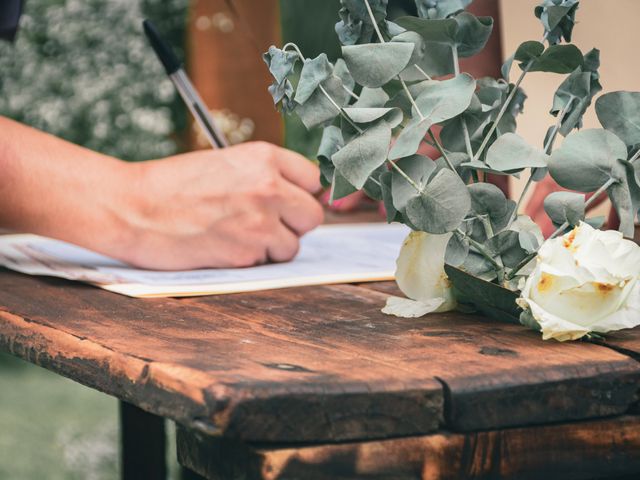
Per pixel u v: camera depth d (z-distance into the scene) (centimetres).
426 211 67
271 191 108
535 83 160
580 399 57
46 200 106
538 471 56
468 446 54
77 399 365
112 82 378
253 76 371
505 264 71
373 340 65
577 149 69
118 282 96
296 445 51
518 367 57
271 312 78
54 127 374
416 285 77
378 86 67
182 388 52
